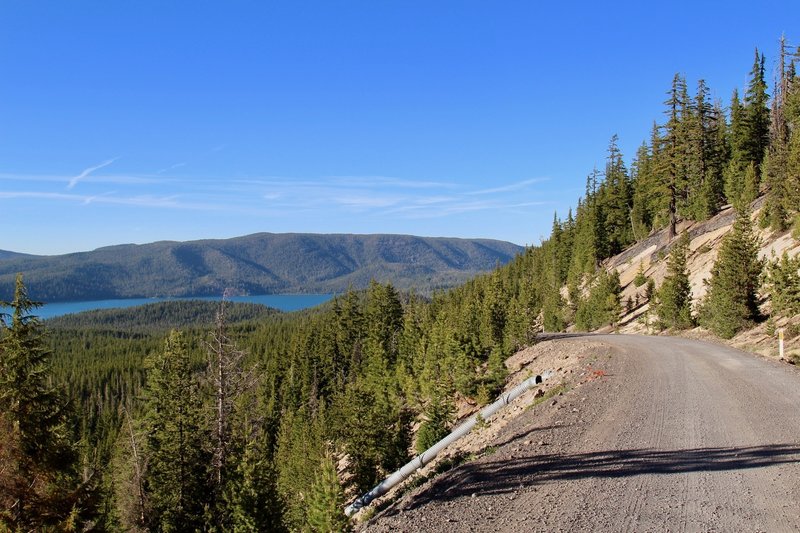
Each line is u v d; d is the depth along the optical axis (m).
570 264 85.50
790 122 56.12
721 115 70.75
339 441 37.50
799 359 19.80
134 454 28.66
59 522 13.41
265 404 66.81
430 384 39.78
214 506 25.16
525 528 7.59
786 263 25.72
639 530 7.18
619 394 15.98
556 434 12.44
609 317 51.44
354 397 30.52
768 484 8.48
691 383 16.97
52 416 13.80
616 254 80.00
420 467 17.91
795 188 39.47
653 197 74.75
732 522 7.26
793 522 7.14
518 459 11.03
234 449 25.55
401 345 63.28
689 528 7.16
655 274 55.97
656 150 71.88
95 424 92.25
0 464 12.79
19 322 13.59
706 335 32.00
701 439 11.09
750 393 15.10
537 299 72.62
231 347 26.06
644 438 11.43
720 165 65.31
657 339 31.53
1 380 13.26
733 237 29.53
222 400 25.81
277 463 46.44
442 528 8.02
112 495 29.28
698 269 47.53
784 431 11.28
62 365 130.88
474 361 38.03
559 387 18.48
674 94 58.38
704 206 58.94
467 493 9.52
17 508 12.97
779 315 26.69
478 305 59.59
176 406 27.20
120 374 122.12
